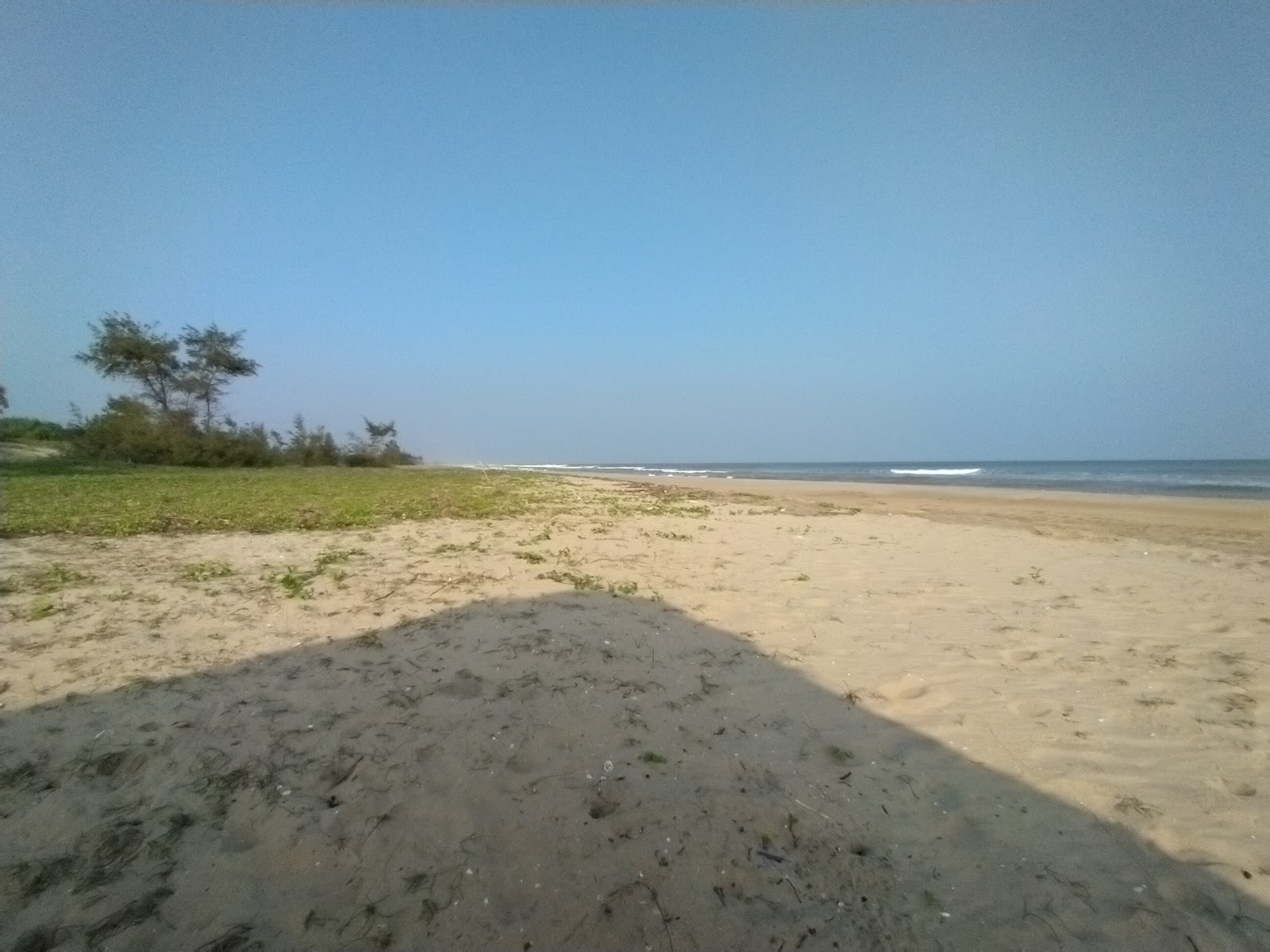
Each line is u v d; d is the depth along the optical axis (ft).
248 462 126.52
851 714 12.73
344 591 19.62
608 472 214.28
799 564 27.27
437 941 7.14
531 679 13.42
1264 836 9.27
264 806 9.08
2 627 15.53
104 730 10.84
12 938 6.86
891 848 8.82
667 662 14.82
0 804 8.86
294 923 7.30
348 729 11.16
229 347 141.18
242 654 14.38
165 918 7.24
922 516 52.03
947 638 17.47
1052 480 126.11
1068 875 8.39
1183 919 7.70
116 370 126.82
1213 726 12.55
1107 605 21.26
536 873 8.10
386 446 169.68
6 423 136.05
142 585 19.67
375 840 8.55
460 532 33.27
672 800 9.60
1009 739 11.89
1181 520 48.98
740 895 7.89
